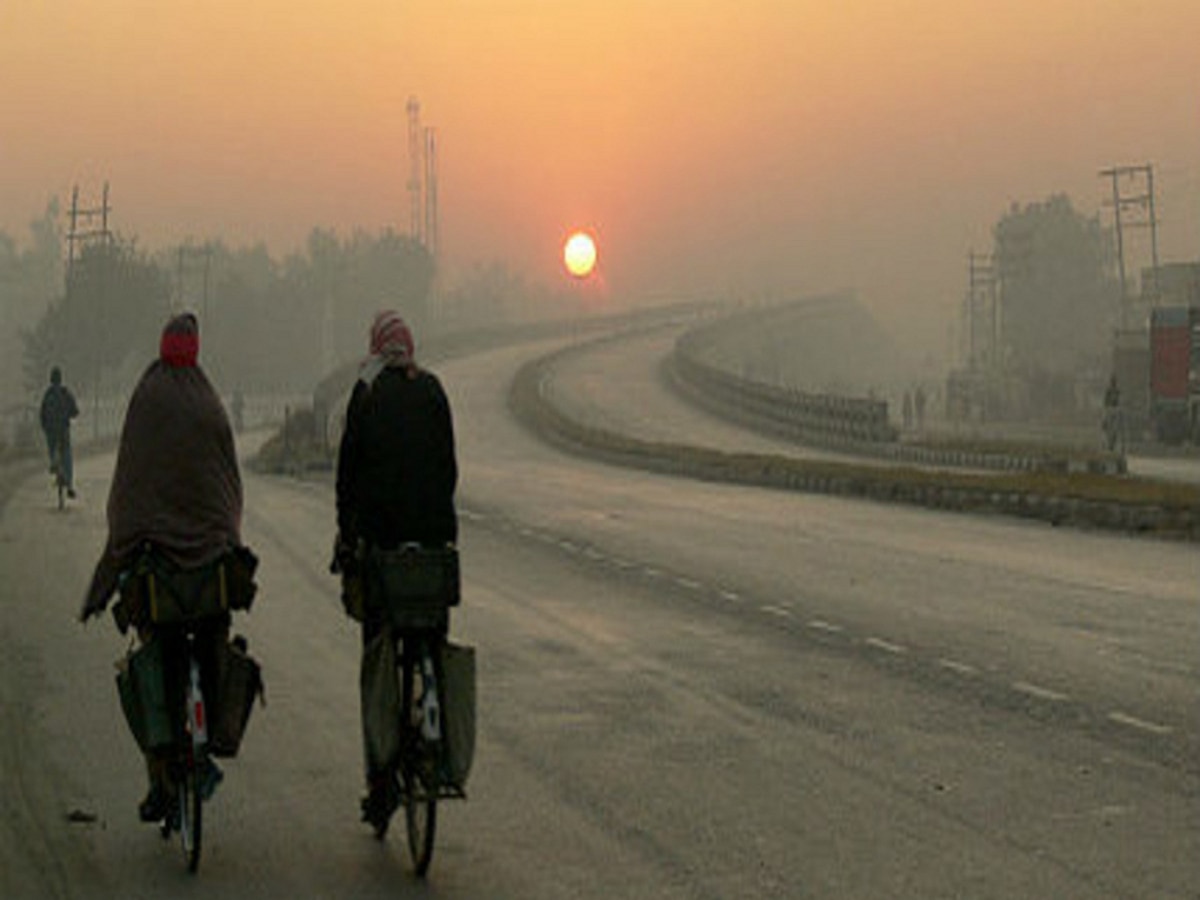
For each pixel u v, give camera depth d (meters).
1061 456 129.00
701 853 19.75
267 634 38.16
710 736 26.50
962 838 20.28
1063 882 18.34
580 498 84.75
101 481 101.88
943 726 27.12
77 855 19.92
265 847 20.31
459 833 20.81
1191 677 31.41
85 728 27.41
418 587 18.97
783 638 36.84
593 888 18.39
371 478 19.50
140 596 19.39
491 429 169.62
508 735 26.66
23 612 41.25
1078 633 37.09
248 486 98.50
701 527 66.50
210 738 19.36
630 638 37.03
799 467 95.56
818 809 21.80
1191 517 60.78
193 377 20.17
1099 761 24.50
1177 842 20.00
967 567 51.03
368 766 20.27
